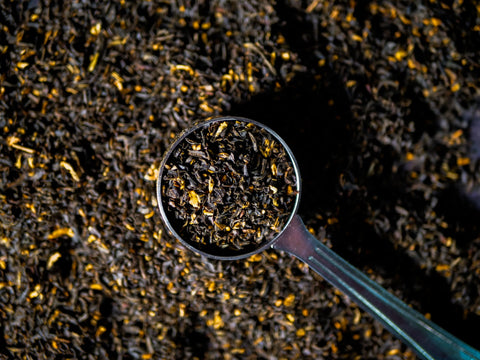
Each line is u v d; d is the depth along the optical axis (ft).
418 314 0.50
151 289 0.58
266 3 0.58
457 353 0.49
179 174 0.51
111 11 0.58
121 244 0.57
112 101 0.57
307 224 0.59
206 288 0.58
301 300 0.59
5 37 0.58
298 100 0.59
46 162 0.57
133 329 0.59
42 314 0.57
